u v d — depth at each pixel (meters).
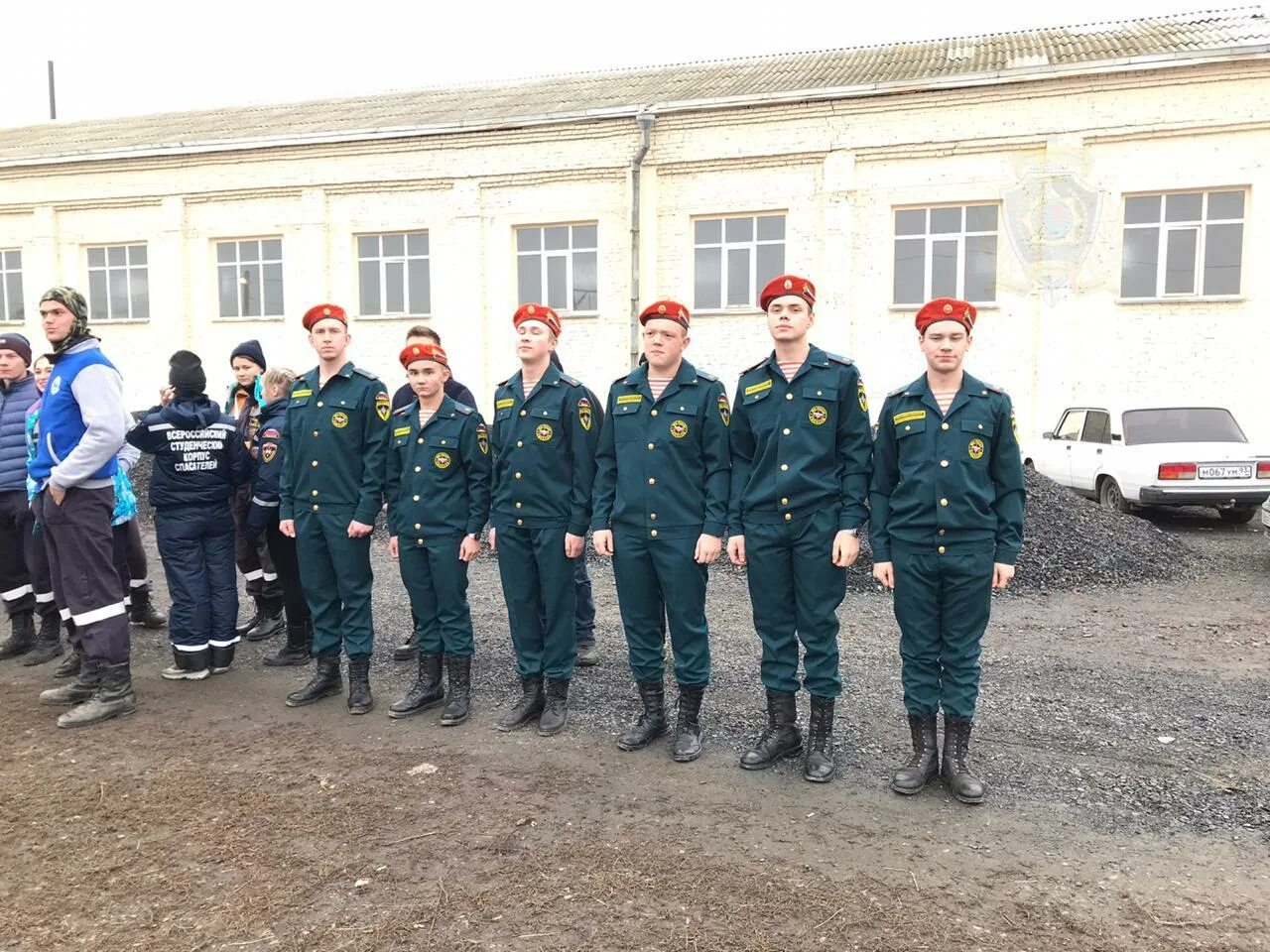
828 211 15.54
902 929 2.68
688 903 2.81
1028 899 2.85
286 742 4.20
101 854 3.14
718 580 7.55
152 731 4.35
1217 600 6.94
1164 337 14.23
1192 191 13.95
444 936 2.64
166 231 19.25
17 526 5.55
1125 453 10.98
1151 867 3.05
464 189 17.45
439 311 17.86
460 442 4.48
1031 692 4.83
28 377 5.60
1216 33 15.23
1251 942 2.63
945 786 3.68
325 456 4.60
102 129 23.98
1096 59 14.41
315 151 18.14
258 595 6.05
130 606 6.27
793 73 17.92
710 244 16.47
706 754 4.04
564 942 2.62
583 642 5.40
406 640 5.91
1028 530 8.03
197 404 5.07
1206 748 4.07
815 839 3.24
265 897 2.86
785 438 3.74
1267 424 13.83
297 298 18.67
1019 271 14.80
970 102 14.69
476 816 3.41
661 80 19.44
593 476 4.29
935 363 3.55
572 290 17.39
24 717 4.55
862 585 7.20
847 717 4.48
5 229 20.41
